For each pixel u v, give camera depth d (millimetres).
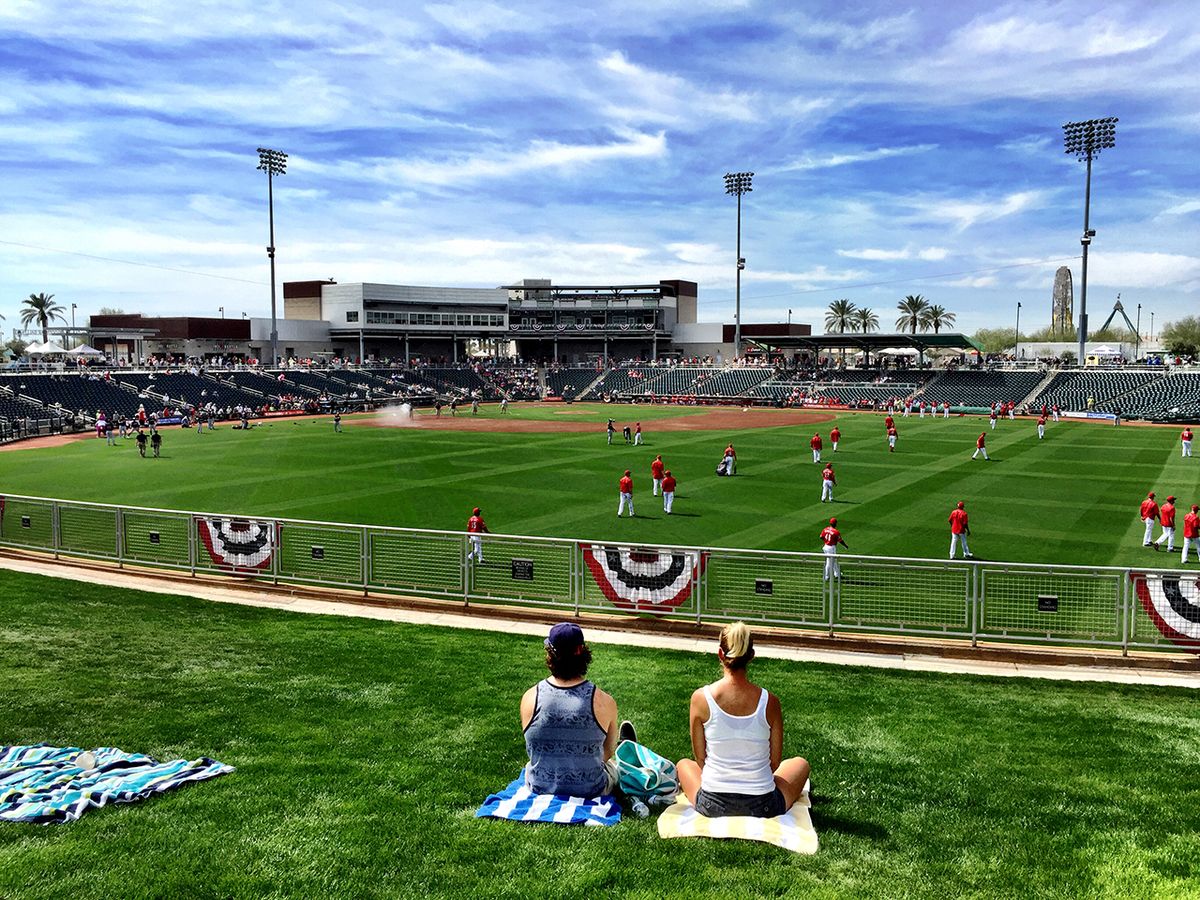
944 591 16297
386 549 19172
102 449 55469
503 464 46750
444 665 12703
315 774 7934
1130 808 7520
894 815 7242
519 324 142250
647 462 47594
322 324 129000
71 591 18344
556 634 6949
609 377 123812
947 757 8945
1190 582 14180
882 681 12625
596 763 6938
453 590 18609
